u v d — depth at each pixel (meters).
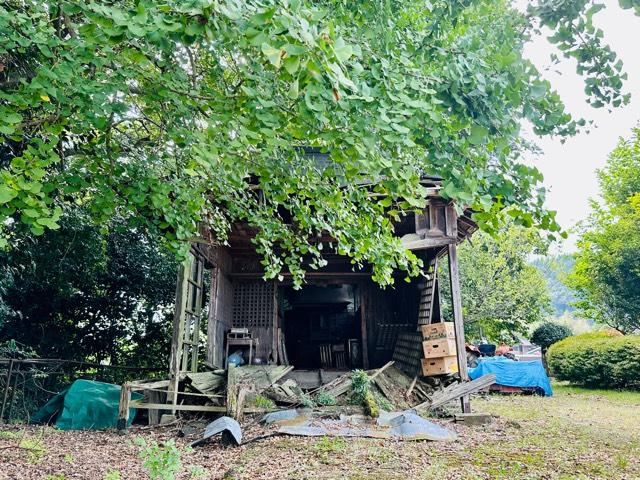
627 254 16.58
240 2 1.70
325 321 14.45
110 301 11.27
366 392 7.70
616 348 13.02
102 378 10.96
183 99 3.09
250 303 10.43
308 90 1.65
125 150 4.30
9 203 2.47
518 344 18.95
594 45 2.43
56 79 2.86
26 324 10.15
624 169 19.44
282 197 4.04
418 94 2.25
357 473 4.25
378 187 2.97
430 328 8.49
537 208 2.15
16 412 7.68
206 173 4.12
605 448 5.46
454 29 2.64
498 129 2.12
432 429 6.04
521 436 6.16
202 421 6.70
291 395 7.75
